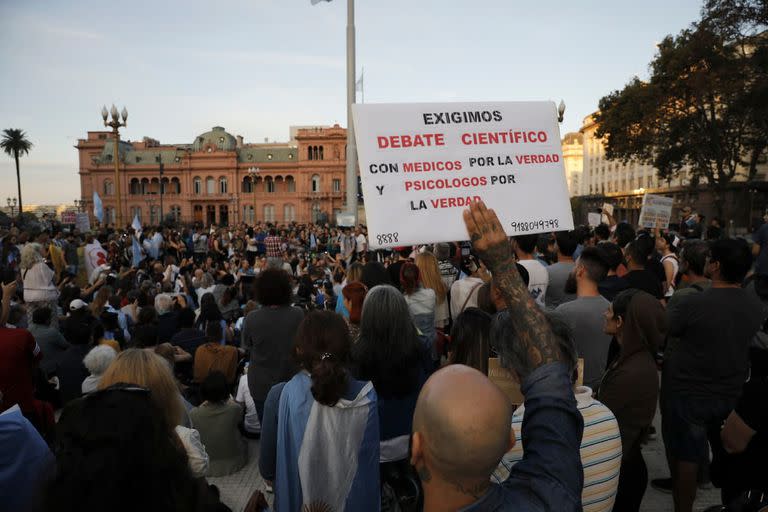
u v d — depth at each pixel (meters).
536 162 2.12
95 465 1.16
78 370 5.55
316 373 2.34
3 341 3.56
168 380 2.12
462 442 1.07
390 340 2.88
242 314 9.30
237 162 82.69
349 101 14.21
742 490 2.23
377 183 1.94
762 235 7.65
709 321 3.13
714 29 24.62
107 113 19.70
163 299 7.36
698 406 3.20
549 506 1.15
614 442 2.07
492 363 2.48
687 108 28.28
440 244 6.29
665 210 9.32
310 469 2.35
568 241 4.95
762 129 26.86
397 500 2.94
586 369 3.17
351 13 13.87
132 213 82.56
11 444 1.93
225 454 4.52
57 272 12.32
